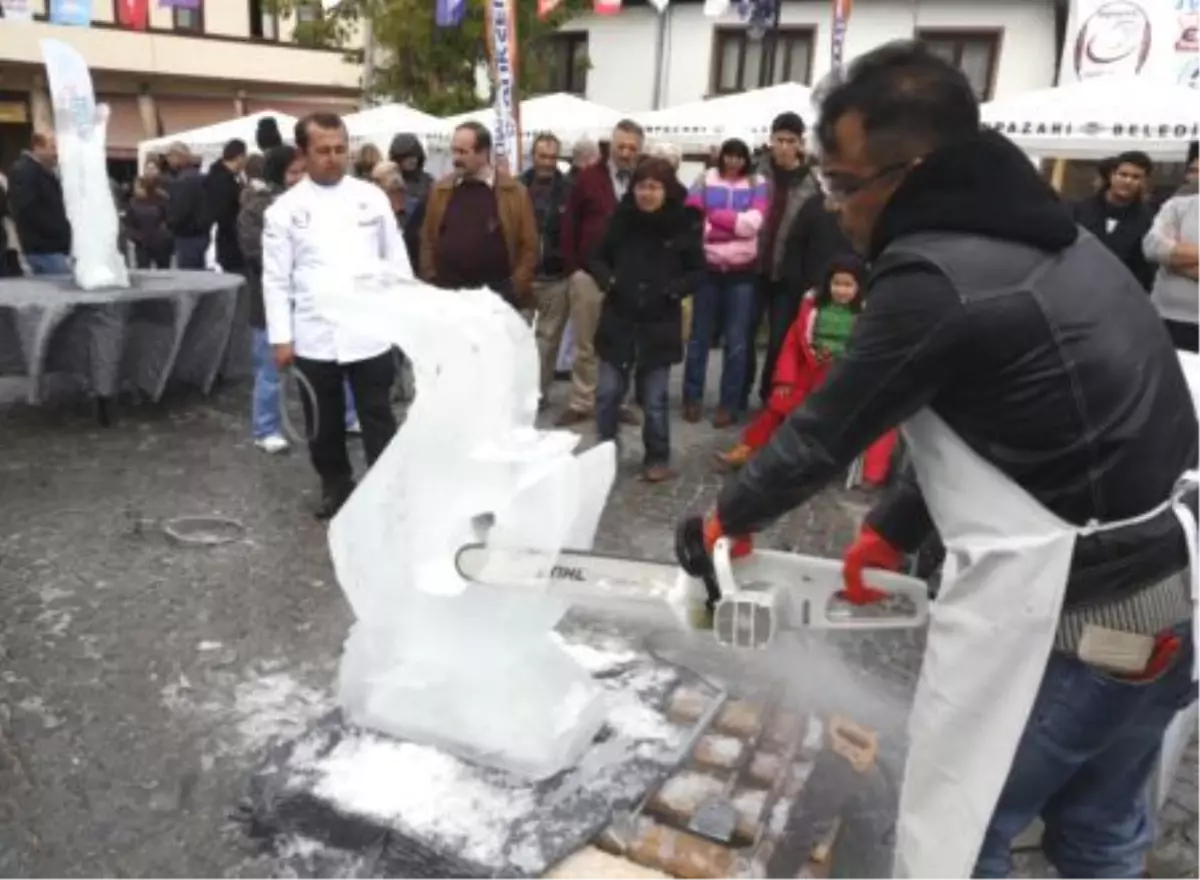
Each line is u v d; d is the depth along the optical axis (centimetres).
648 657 278
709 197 611
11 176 779
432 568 220
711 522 163
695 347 633
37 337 555
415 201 696
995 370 135
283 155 517
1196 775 275
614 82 1747
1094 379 135
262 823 225
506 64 816
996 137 141
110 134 2138
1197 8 1051
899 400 138
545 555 196
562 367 768
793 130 605
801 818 215
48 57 578
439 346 207
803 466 145
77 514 441
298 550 404
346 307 216
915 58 141
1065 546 138
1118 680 146
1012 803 161
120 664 307
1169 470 142
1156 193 851
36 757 258
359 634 240
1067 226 139
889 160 140
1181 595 143
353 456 543
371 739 239
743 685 264
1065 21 1431
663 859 204
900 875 158
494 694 224
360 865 212
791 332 500
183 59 2150
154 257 1230
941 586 154
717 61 1667
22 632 326
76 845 226
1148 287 552
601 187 608
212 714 281
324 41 1784
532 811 214
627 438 593
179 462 525
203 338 648
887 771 230
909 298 135
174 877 216
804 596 175
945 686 150
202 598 356
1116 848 174
